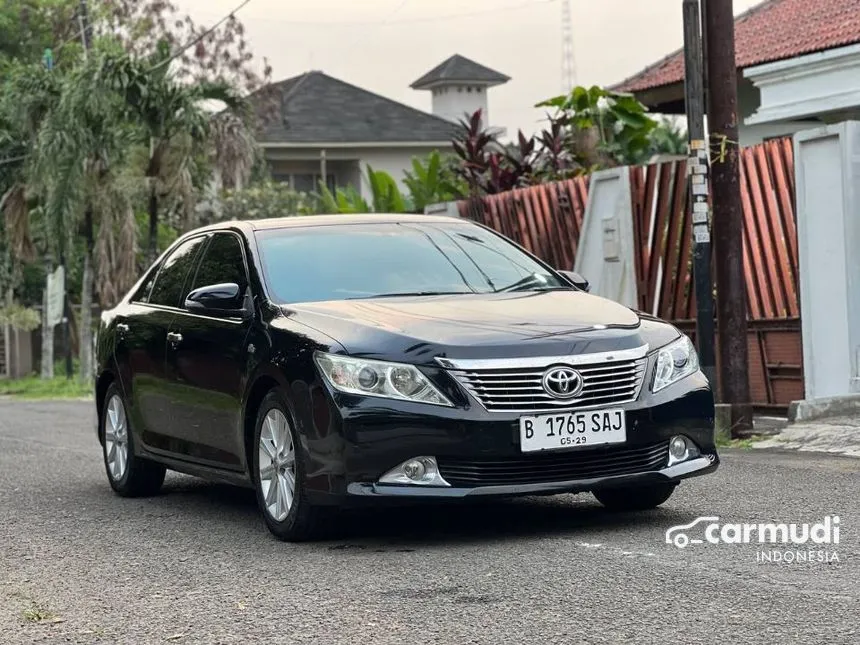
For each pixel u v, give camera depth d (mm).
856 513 6715
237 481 7281
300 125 46000
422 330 6371
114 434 9047
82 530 7508
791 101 15828
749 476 8250
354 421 6164
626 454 6402
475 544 6328
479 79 55219
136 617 5195
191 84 23938
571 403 6238
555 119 19797
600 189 14266
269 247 7574
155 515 7988
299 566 6016
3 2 41062
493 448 6121
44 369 32188
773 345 11914
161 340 8156
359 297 7133
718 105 10906
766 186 11875
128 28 38156
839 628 4445
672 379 6555
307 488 6387
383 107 47719
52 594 5746
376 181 23234
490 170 19875
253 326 7070
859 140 11008
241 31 37031
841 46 16406
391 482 6160
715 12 10875
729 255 10859
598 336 6438
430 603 5109
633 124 19703
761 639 4348
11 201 29438
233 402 7133
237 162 24359
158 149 24344
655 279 13391
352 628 4789
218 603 5348
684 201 13031
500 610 4934
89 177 24938
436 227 7973
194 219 25078
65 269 32750
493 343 6258
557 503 7547
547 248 15531
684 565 5578
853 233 10961
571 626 4641
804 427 10547
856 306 10977
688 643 4340
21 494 9219
